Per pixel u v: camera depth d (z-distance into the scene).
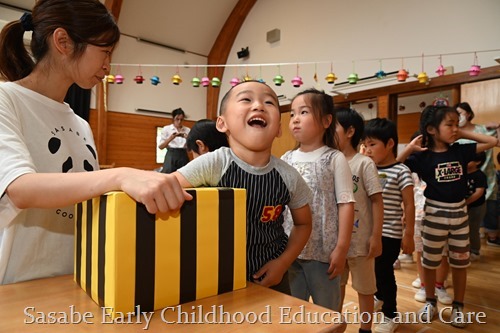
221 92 6.91
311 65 5.30
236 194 0.56
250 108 0.72
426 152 1.88
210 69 6.93
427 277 1.83
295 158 1.32
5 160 0.51
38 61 0.72
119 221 0.44
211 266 0.53
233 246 0.56
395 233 1.69
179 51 6.54
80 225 0.57
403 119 5.46
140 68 6.05
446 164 1.79
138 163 6.05
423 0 4.03
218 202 0.54
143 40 6.03
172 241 0.49
